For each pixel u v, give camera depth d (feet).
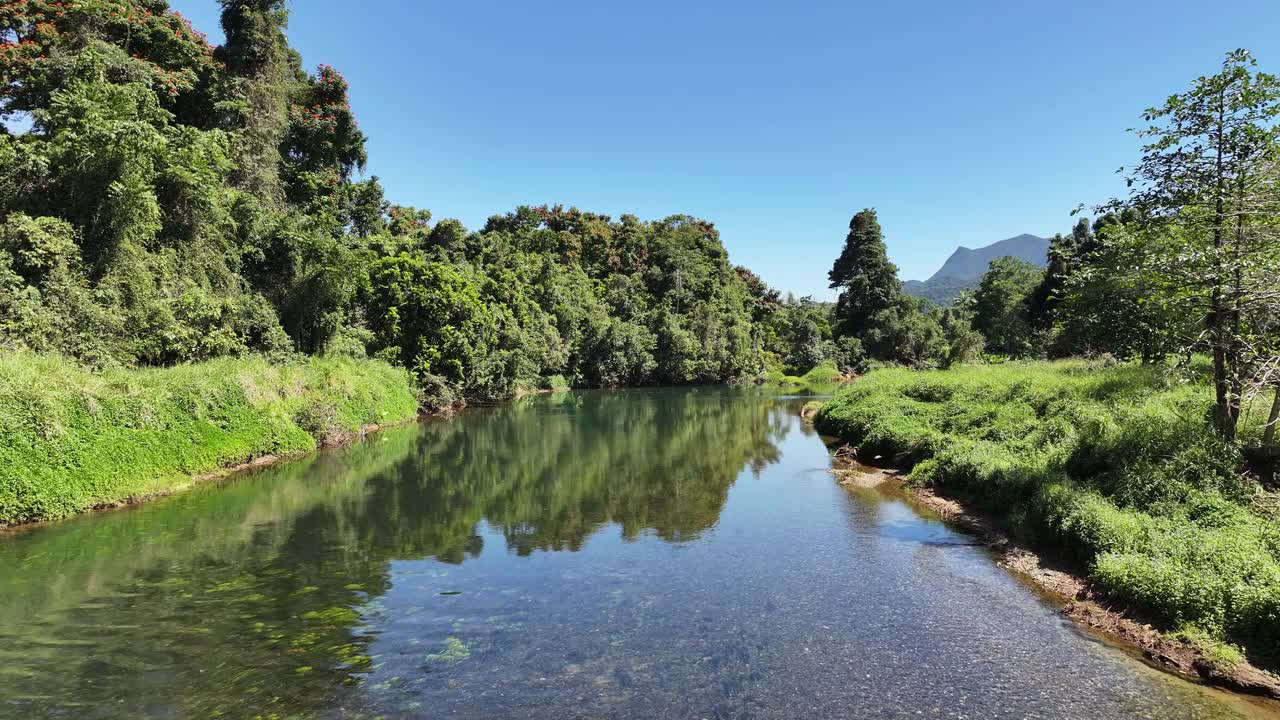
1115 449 40.83
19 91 77.25
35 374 46.44
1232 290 36.01
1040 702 22.29
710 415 130.31
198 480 58.85
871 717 21.49
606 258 291.17
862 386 110.11
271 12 108.17
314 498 55.88
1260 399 40.34
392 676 24.70
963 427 63.36
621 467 72.49
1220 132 36.47
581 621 30.12
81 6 81.46
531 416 128.06
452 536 44.98
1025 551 37.81
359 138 138.92
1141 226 41.83
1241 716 21.03
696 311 261.65
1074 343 106.11
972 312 293.43
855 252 313.53
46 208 61.46
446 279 138.82
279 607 31.81
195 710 22.18
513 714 21.94
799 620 29.86
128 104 66.80
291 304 96.73
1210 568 26.96
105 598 32.63
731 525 47.16
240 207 88.84
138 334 64.95
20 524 43.24
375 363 116.37
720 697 22.99
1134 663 24.79
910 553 39.45
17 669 25.03
